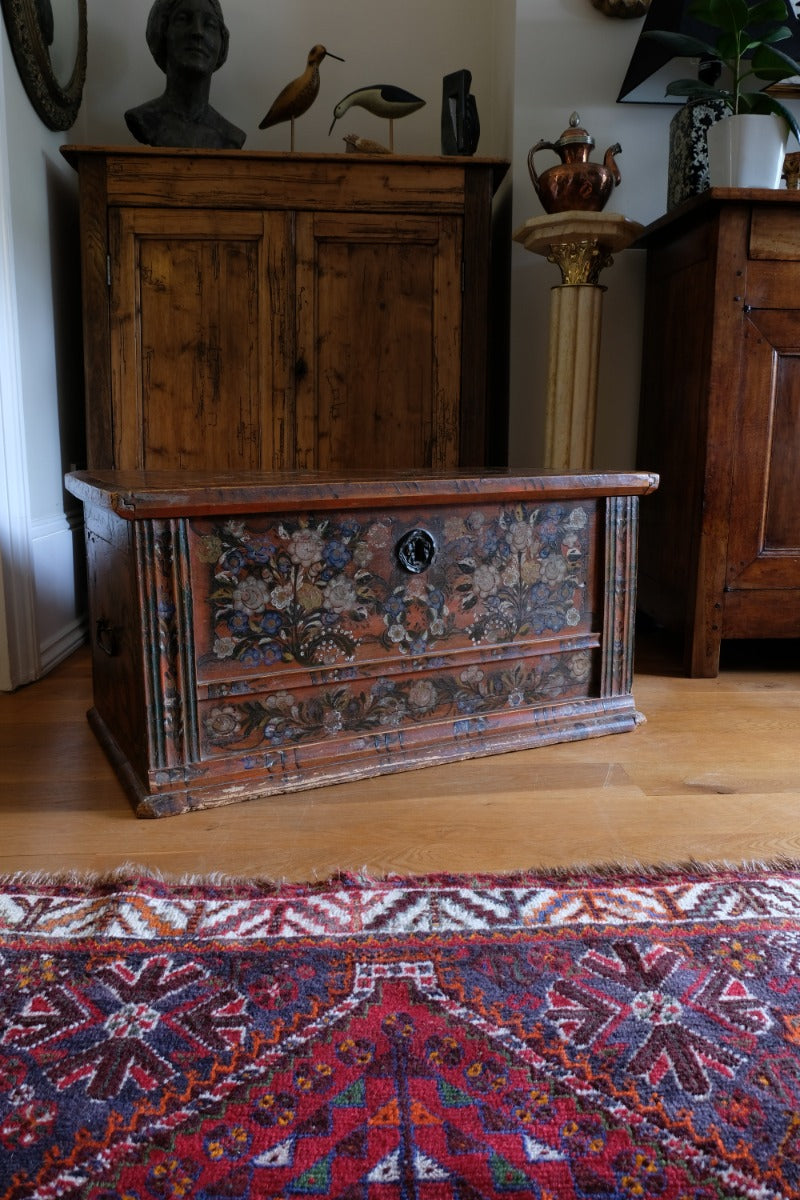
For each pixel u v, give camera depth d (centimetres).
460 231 247
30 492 227
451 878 122
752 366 216
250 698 151
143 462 248
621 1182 71
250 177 240
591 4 263
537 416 282
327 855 130
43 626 232
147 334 244
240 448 251
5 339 205
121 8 284
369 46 295
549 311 275
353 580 156
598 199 237
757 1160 74
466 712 173
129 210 239
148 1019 91
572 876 123
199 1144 75
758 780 160
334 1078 83
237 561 146
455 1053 86
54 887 119
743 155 215
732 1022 91
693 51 227
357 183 243
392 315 249
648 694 215
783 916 112
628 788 157
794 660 250
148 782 144
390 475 174
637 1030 90
